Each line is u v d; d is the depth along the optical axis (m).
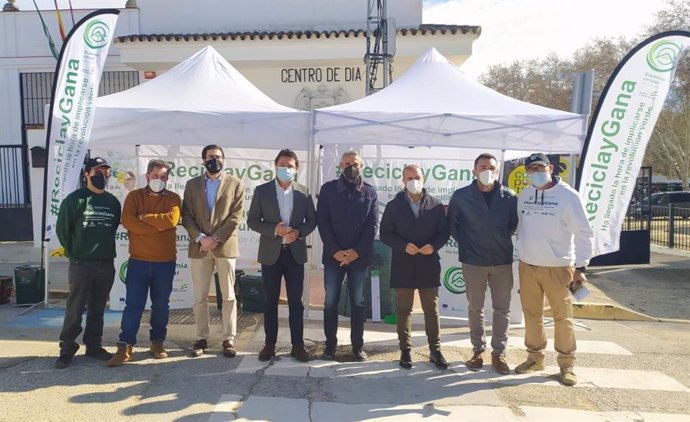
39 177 12.75
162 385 5.02
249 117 6.76
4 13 17.02
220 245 5.78
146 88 7.52
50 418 4.31
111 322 7.17
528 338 5.56
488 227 5.49
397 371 5.53
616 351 6.41
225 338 5.88
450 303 7.63
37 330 6.78
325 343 6.05
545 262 5.26
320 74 15.34
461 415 4.55
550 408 4.72
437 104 6.80
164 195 5.69
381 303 7.40
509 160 10.48
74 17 16.98
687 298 9.66
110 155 7.96
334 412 4.56
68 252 5.44
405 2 15.59
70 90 6.96
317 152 7.82
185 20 16.08
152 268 5.62
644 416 4.61
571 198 5.18
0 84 17.19
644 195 13.23
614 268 12.34
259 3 15.95
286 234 5.51
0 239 14.27
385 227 5.57
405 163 8.03
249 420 4.37
